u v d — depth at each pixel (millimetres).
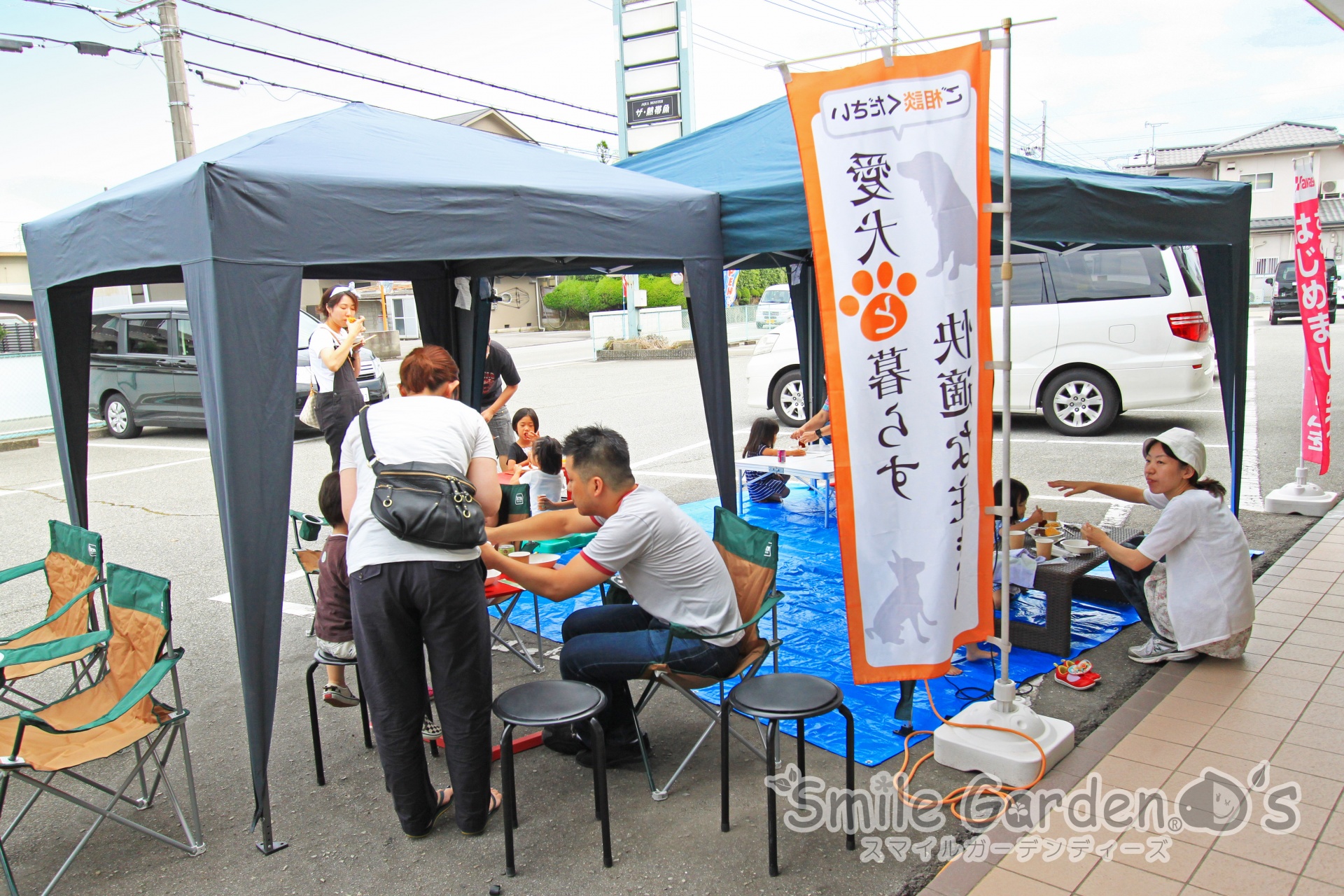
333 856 2855
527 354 27250
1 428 12758
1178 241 4648
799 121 2977
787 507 7305
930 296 2982
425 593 2674
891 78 2914
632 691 4066
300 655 4703
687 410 13320
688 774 3289
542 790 3217
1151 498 4180
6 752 2809
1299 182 6195
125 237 3377
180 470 10141
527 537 3432
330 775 3400
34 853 2941
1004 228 2939
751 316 27781
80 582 3742
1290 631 4223
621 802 3109
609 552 3039
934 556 3086
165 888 2721
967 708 3338
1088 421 9383
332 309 6250
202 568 6316
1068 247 5781
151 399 12516
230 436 2816
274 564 2932
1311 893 2430
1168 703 3570
